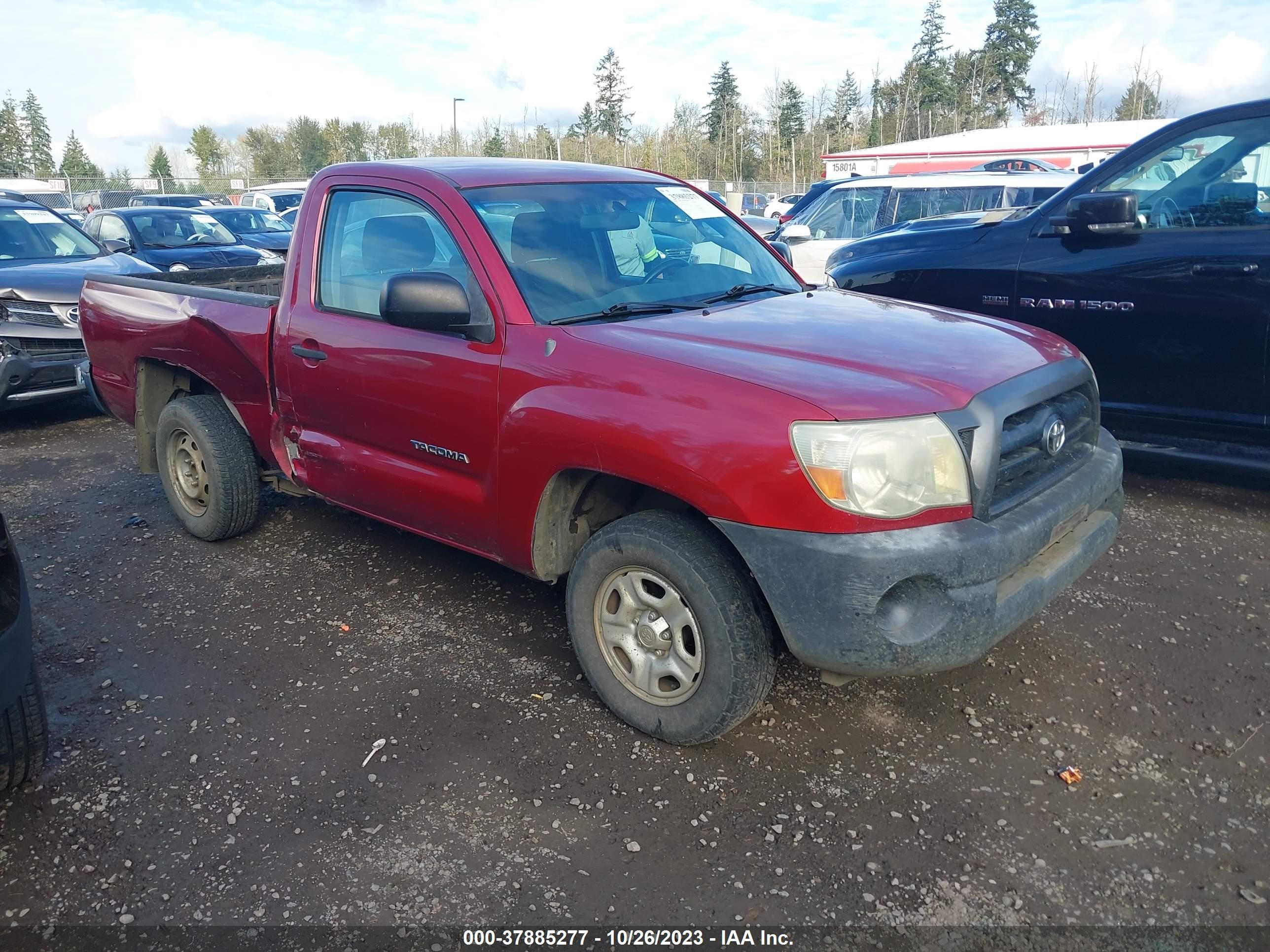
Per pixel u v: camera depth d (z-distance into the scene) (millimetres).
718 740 3168
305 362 4023
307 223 4117
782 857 2635
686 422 2801
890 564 2598
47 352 7301
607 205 3967
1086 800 2844
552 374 3135
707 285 3902
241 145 80750
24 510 5562
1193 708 3303
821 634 2682
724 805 2852
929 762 3037
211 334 4445
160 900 2520
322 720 3328
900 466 2617
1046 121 56562
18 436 7391
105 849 2713
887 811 2812
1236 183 4816
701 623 2898
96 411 8242
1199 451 5070
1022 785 2918
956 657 2703
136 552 4863
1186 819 2756
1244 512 5078
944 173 10961
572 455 3057
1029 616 2896
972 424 2734
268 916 2459
